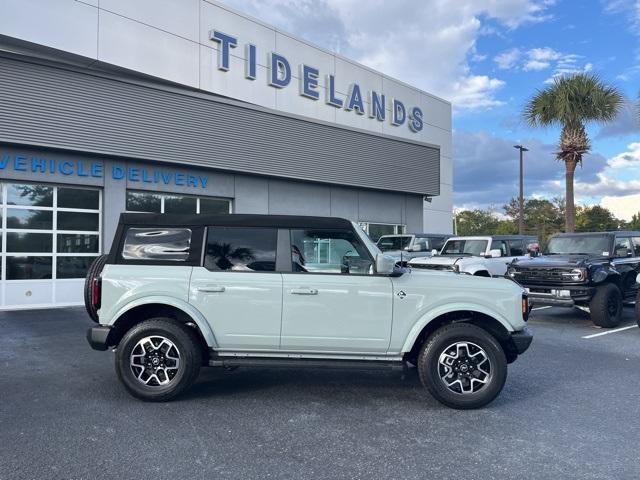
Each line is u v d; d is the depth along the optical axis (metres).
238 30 17.44
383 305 5.42
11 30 12.15
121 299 5.39
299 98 19.61
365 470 3.84
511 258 14.73
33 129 11.92
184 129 14.45
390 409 5.29
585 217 52.53
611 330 10.47
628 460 4.06
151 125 13.80
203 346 5.63
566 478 3.74
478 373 5.37
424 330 5.64
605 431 4.71
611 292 10.70
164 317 5.53
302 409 5.25
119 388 5.85
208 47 16.56
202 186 15.21
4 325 10.02
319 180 17.84
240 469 3.83
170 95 14.20
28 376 6.32
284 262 5.55
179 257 5.55
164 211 14.66
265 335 5.41
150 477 3.68
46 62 12.13
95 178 13.16
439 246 16.88
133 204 14.05
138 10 14.68
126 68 14.38
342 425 4.80
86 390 5.76
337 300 5.41
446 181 26.92
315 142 17.80
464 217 67.56
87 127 12.71
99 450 4.13
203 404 5.35
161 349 5.42
